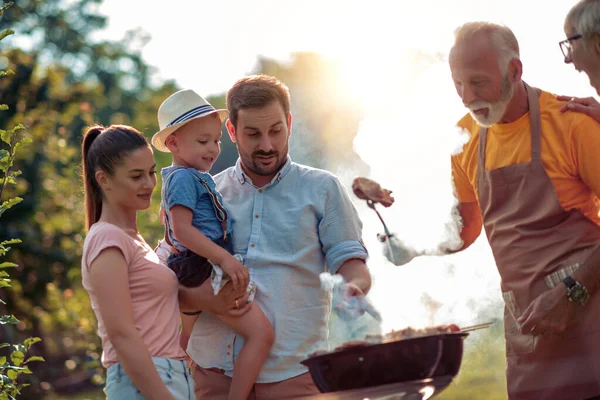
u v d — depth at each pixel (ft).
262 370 10.27
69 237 33.60
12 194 31.78
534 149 9.80
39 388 29.40
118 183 9.56
